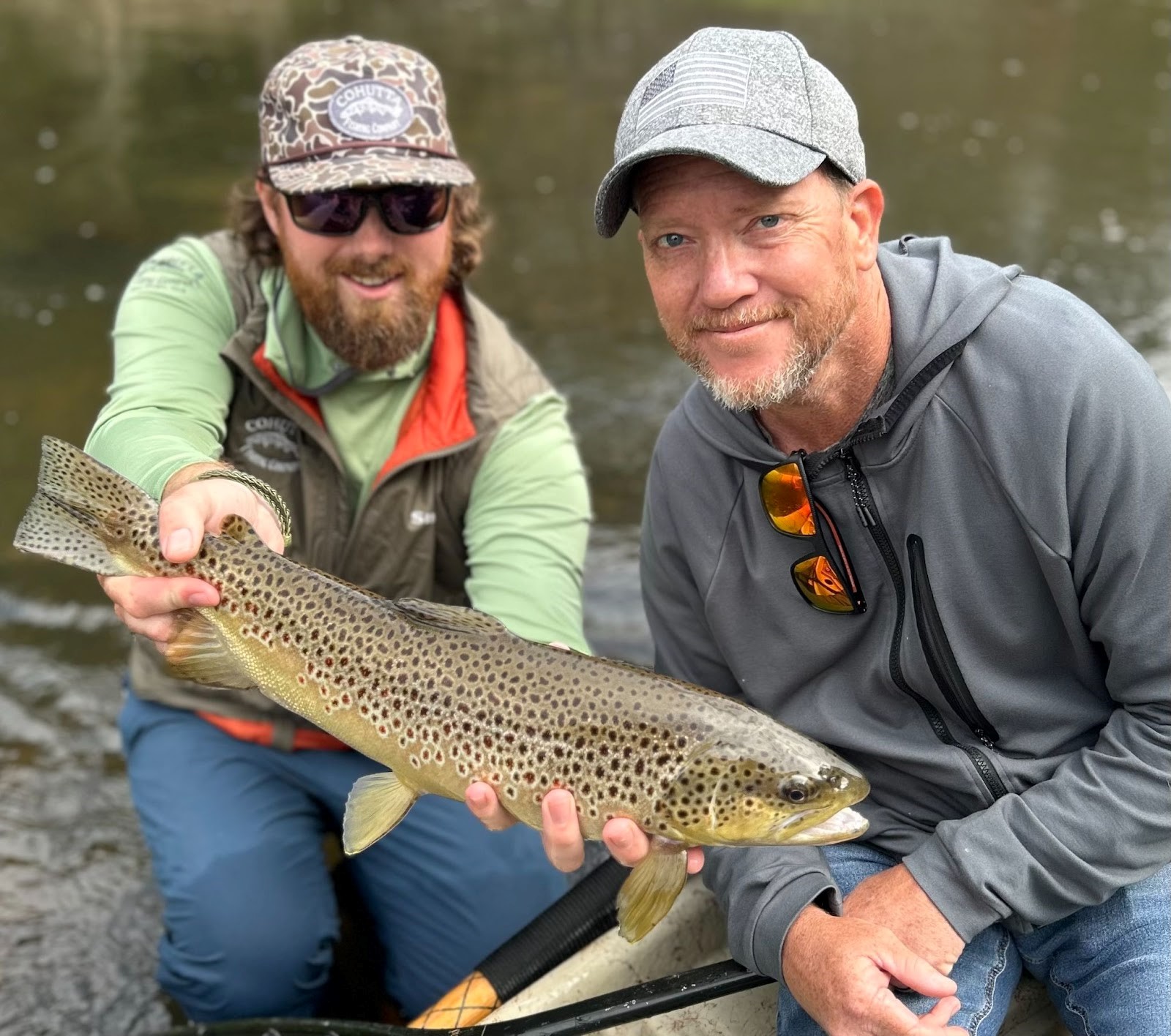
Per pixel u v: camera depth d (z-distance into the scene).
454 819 1.04
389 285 0.99
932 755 0.77
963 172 3.08
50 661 1.45
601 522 1.70
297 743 1.05
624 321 2.32
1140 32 4.79
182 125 3.33
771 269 0.69
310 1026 0.81
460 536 1.08
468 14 4.88
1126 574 0.70
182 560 0.74
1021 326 0.71
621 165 0.68
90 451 0.94
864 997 0.66
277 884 1.00
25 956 1.08
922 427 0.73
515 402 1.07
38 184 2.89
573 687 0.71
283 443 1.03
